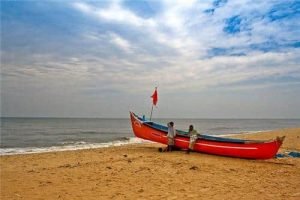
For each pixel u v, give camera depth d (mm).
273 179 9156
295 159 13742
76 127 68000
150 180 8820
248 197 6957
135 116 18094
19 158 14094
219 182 8625
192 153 15070
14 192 7441
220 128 70000
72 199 6777
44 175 9633
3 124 83188
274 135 30969
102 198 6848
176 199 6742
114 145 23578
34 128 60562
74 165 11617
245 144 13453
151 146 21031
